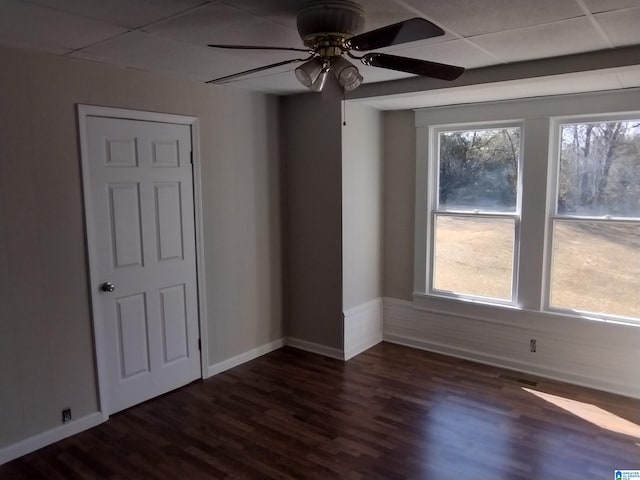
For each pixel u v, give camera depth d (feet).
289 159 14.37
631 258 11.68
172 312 11.81
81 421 10.11
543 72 9.64
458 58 9.52
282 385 12.34
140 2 6.56
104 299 10.36
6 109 8.61
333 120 13.28
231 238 13.14
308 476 8.57
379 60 6.81
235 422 10.46
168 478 8.55
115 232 10.44
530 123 12.48
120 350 10.77
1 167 8.61
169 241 11.56
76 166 9.64
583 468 8.71
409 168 14.70
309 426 10.29
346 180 13.51
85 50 8.87
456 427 10.20
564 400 11.43
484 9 6.86
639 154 11.44
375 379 12.68
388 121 14.89
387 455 9.19
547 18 7.25
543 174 12.42
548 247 12.67
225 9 6.85
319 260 14.12
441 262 14.58
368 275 14.85
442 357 14.25
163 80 11.08
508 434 9.90
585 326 12.13
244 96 13.10
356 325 14.40
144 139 10.84
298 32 7.64
